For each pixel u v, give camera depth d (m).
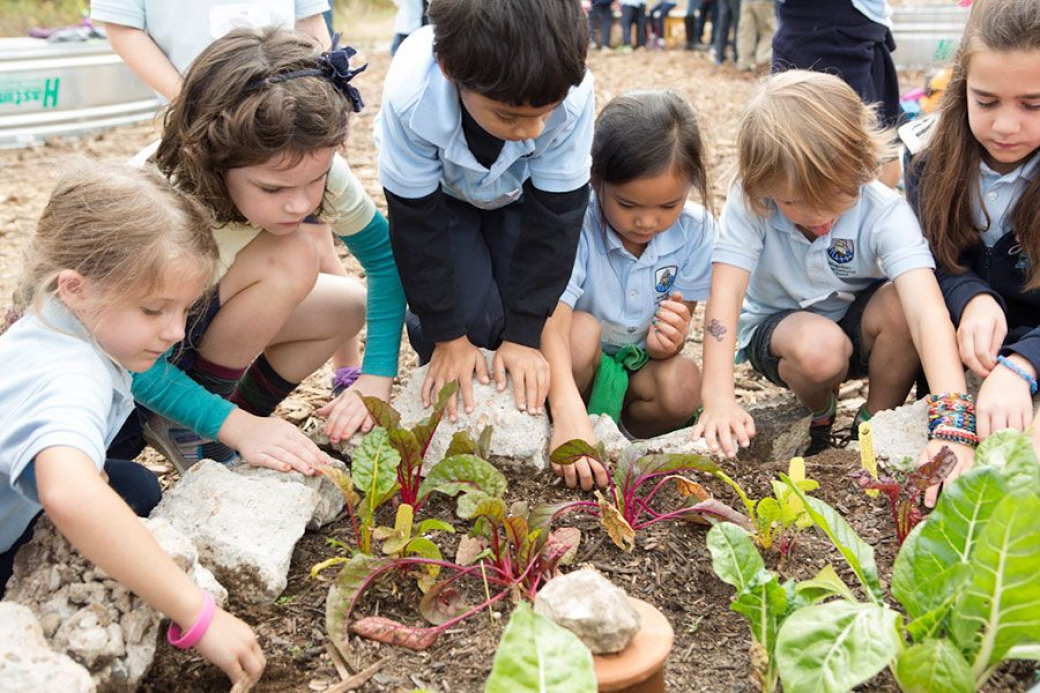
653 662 1.61
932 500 2.40
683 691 1.87
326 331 2.88
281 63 2.21
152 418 2.60
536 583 2.05
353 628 1.96
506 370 2.66
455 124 2.40
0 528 2.02
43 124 7.02
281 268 2.55
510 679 1.45
